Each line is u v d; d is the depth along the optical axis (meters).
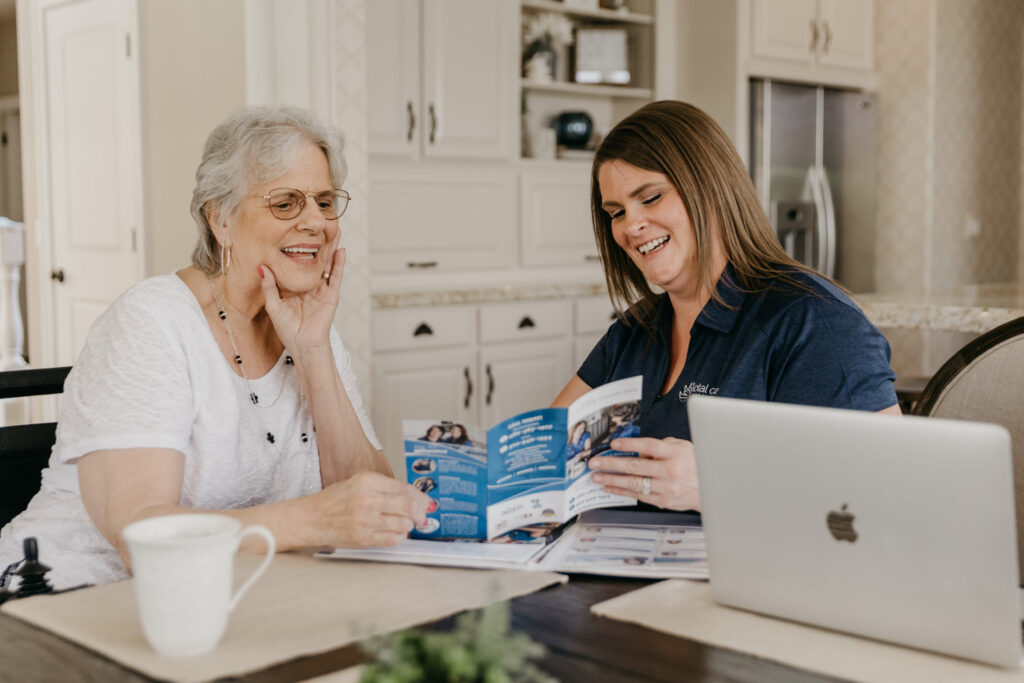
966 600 0.81
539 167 4.51
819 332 1.43
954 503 0.80
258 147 1.39
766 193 4.75
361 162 3.43
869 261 5.36
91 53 4.11
